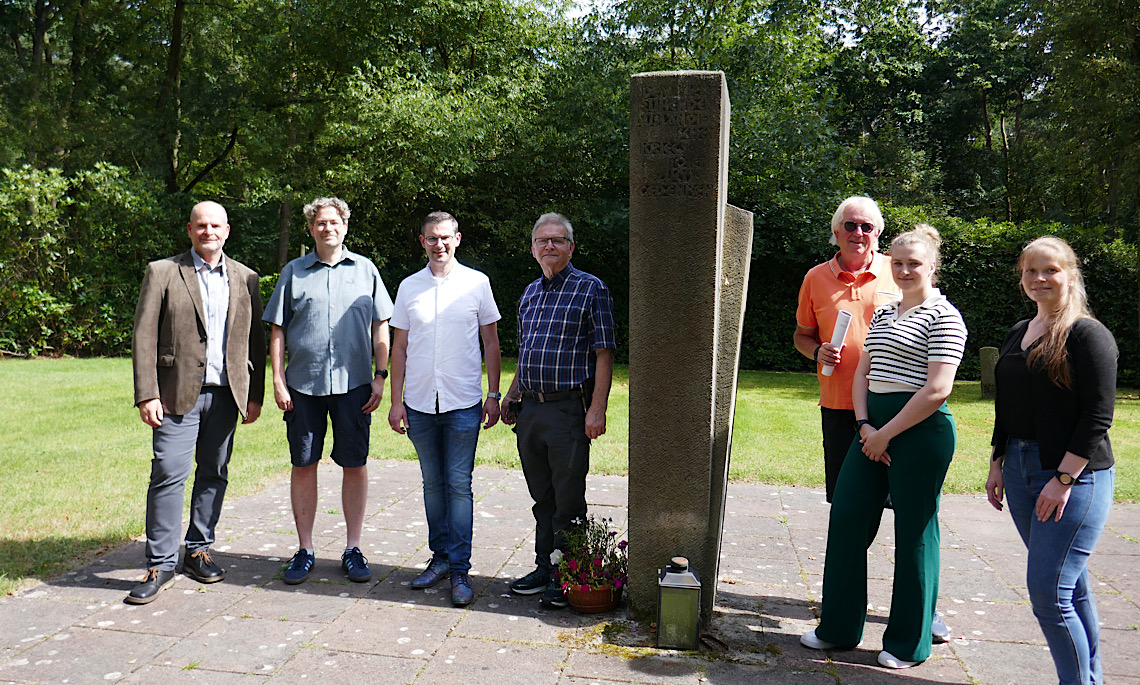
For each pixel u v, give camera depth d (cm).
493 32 1716
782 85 1505
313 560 380
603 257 1562
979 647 309
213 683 270
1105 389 239
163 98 1642
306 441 373
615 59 1520
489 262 1608
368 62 1471
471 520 359
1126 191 1259
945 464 282
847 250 330
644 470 321
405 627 319
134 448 648
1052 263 248
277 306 372
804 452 680
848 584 299
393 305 396
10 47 1675
